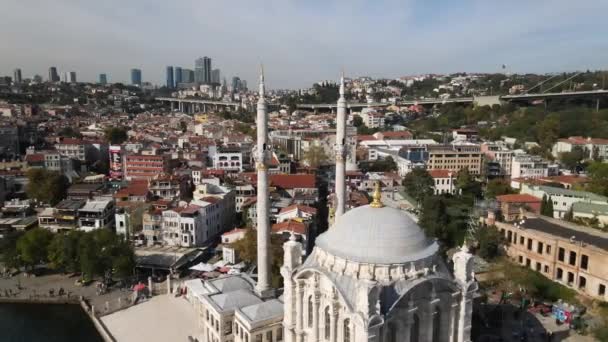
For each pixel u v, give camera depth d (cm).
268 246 10081
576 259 13450
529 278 13262
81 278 15150
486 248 15838
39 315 13112
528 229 15412
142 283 14600
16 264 15325
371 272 6028
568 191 19700
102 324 12212
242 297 9838
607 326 10738
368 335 5525
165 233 17462
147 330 11788
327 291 6316
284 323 7256
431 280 6078
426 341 6297
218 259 16512
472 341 10575
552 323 11712
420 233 6538
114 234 15025
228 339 9525
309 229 16838
